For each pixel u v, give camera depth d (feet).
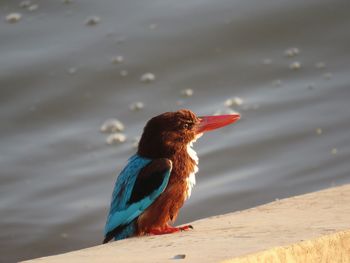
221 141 47.34
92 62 55.26
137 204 24.79
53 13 61.11
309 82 51.78
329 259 19.44
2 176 46.60
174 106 50.93
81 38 57.93
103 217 41.86
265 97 50.80
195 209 41.88
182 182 25.14
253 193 42.78
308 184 43.24
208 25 57.16
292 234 20.12
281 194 42.63
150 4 60.44
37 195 44.57
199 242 20.21
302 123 48.06
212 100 51.19
